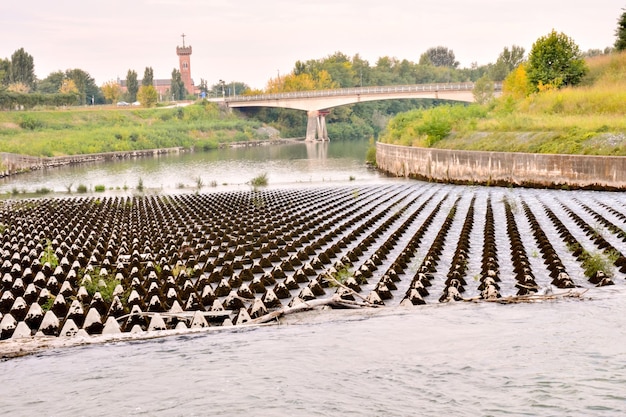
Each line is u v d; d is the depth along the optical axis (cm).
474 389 781
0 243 2767
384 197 4453
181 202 4481
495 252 2397
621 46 8269
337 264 2159
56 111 13900
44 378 958
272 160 9925
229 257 2425
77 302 1569
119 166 9625
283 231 3136
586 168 4578
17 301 1659
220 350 1062
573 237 2548
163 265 2202
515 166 5103
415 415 705
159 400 804
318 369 905
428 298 1759
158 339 1199
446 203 4006
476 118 6925
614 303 1278
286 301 1823
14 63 18600
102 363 1027
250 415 725
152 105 17362
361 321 1248
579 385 775
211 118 15888
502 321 1162
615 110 5947
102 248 2605
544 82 7588
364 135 17250
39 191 5906
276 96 14900
